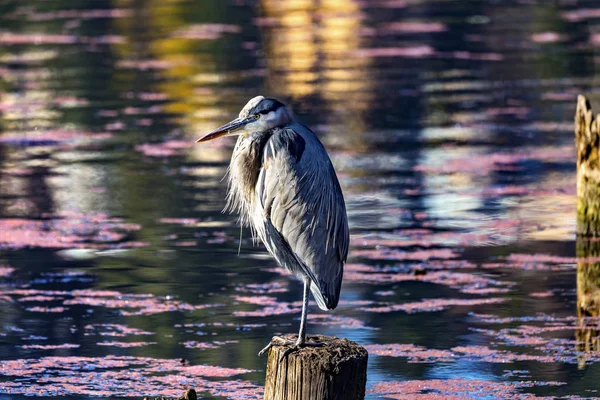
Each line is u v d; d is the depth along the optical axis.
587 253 14.34
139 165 19.95
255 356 10.73
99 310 12.18
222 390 9.83
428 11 41.69
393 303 12.38
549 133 22.39
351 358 7.32
